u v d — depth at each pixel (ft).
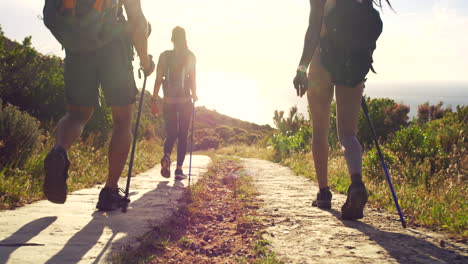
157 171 21.15
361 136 33.94
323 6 9.64
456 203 11.38
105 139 27.61
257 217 9.90
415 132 21.15
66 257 6.14
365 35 9.18
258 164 30.58
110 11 8.64
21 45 26.68
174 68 17.57
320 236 8.08
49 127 23.79
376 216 10.15
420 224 9.32
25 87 25.61
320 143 10.96
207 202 12.05
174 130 17.63
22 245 6.67
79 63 8.79
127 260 6.21
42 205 10.36
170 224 8.88
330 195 11.18
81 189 13.75
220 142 90.68
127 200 9.53
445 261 6.50
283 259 6.63
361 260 6.54
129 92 9.26
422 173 16.57
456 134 21.42
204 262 6.71
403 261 6.49
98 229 7.93
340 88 9.80
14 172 13.96
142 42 9.62
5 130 15.14
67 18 8.05
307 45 9.61
